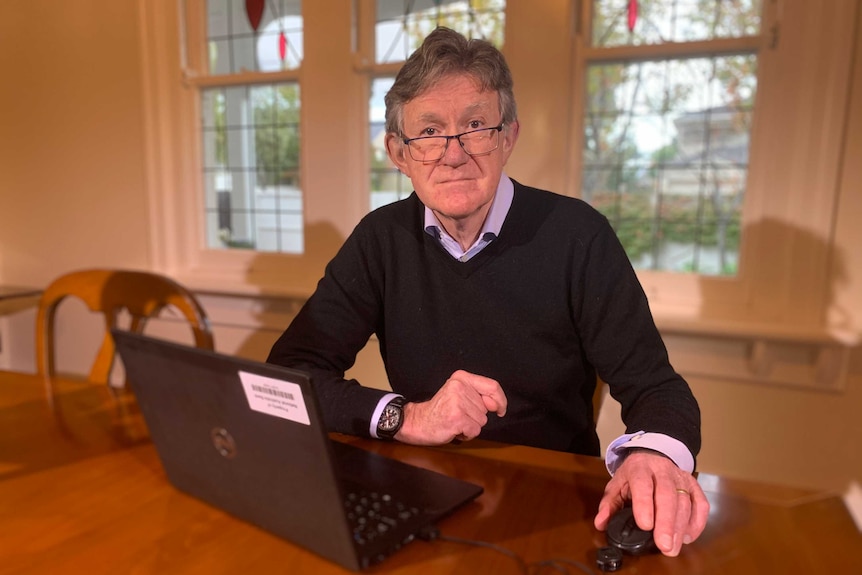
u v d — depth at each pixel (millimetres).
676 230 1808
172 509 740
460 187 1002
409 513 691
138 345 687
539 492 784
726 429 1726
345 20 2025
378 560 627
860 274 1559
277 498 640
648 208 1826
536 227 1113
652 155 1799
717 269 1779
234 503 704
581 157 1833
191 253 2416
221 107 2322
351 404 969
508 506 747
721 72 1695
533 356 1137
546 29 1767
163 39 2293
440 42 977
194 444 701
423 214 1188
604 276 1074
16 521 716
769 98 1623
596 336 1068
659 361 1007
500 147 1020
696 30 1707
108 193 2422
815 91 1542
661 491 691
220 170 2365
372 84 2080
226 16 2264
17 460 886
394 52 2041
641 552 638
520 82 1812
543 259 1104
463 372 935
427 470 818
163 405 707
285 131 2234
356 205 2115
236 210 2363
